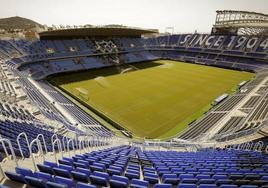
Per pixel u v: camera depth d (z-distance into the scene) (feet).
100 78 160.56
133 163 36.86
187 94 131.44
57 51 183.52
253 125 78.13
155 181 25.89
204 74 179.22
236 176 27.27
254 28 237.66
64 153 35.35
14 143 30.73
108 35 232.94
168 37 276.62
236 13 249.34
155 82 155.12
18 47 163.84
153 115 103.76
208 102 119.34
